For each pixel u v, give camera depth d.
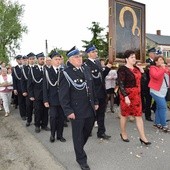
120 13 9.06
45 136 7.93
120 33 9.09
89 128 5.52
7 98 11.16
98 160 5.93
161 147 6.61
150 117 9.05
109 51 8.77
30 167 5.91
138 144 6.84
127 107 6.76
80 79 5.36
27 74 9.24
